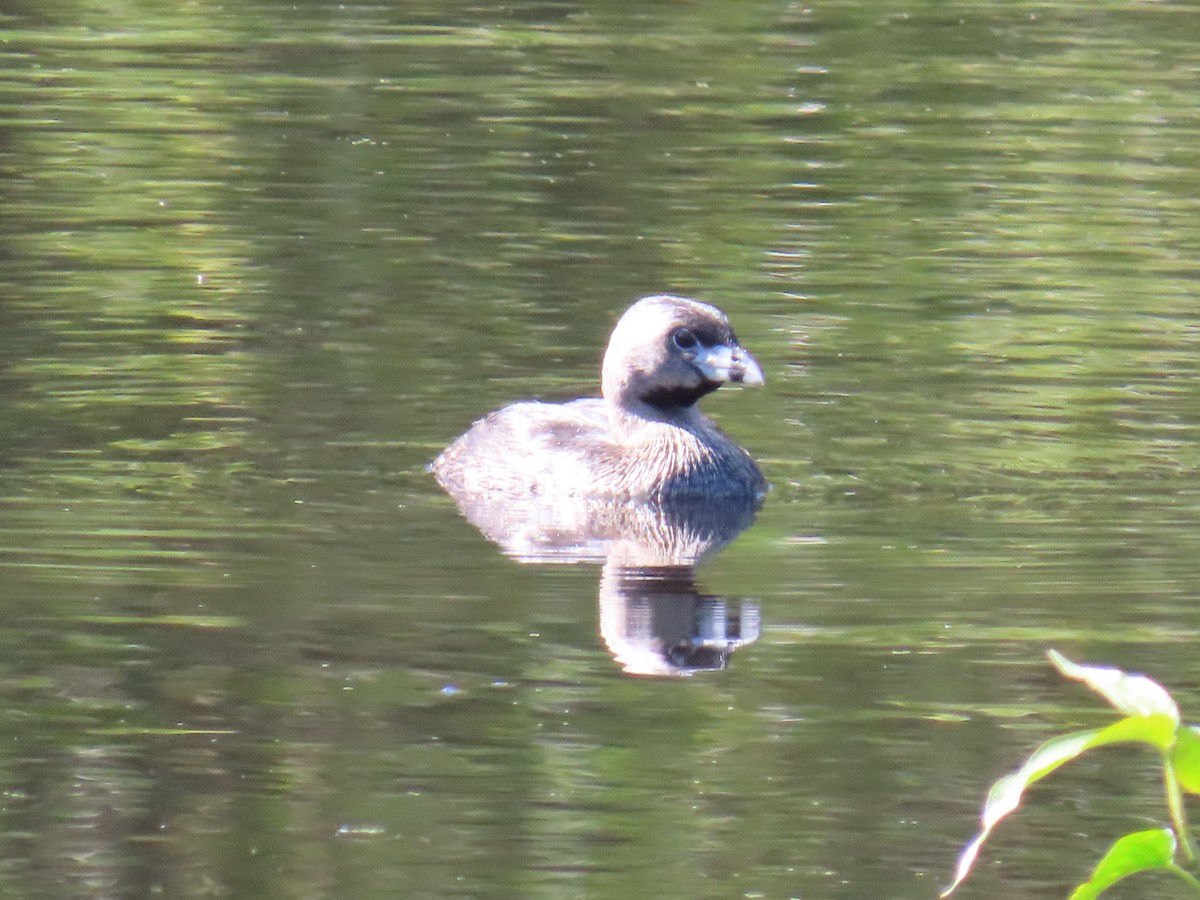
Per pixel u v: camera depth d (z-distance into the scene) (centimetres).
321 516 1291
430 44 2670
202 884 827
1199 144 2278
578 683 1024
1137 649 1059
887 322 1731
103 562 1184
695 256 1891
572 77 2523
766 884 833
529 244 1920
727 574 1191
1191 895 846
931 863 855
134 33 2692
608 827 884
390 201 2045
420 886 830
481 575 1182
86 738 955
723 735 964
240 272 1830
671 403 1434
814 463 1427
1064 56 2634
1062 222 2009
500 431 1431
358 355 1639
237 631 1079
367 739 959
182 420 1484
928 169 2183
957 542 1250
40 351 1625
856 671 1039
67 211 1988
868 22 2803
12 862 848
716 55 2638
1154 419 1512
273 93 2430
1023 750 953
